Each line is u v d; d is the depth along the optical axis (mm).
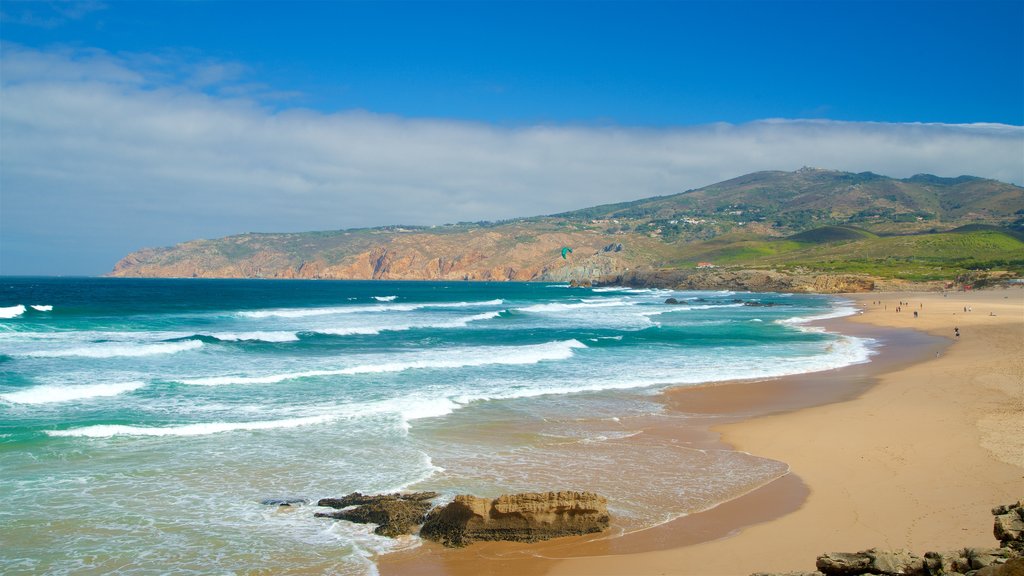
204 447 17328
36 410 20828
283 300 98062
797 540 11711
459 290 163750
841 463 16391
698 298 109812
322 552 11391
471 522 11984
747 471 16031
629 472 15906
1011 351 34750
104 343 36438
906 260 154500
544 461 16734
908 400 23531
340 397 23891
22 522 12336
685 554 11258
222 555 11203
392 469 15781
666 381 28594
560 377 29344
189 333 43188
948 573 7613
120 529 12148
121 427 18578
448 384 27047
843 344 42344
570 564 10945
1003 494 13242
